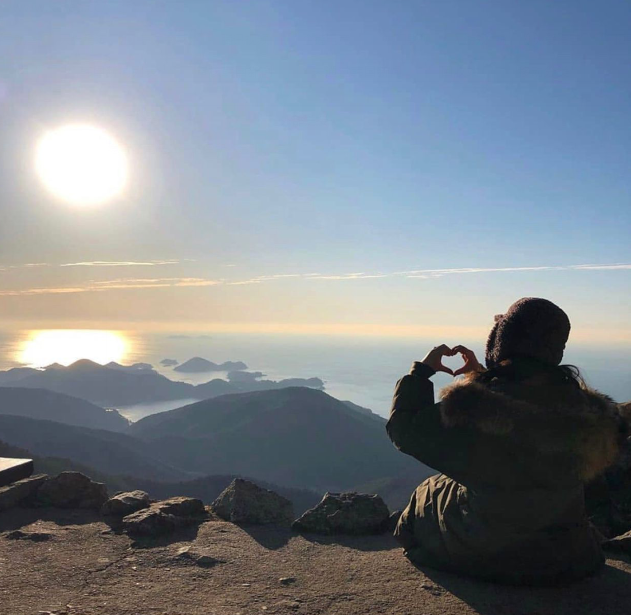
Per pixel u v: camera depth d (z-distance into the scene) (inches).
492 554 75.2
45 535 94.8
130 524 97.5
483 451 69.5
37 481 115.9
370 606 71.6
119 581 78.6
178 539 95.4
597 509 99.9
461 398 70.2
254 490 111.5
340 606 71.6
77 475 114.7
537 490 69.9
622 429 71.9
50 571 81.4
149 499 113.0
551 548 73.9
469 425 69.7
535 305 71.1
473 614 69.2
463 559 78.1
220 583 78.5
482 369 76.0
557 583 75.5
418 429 73.0
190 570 82.7
